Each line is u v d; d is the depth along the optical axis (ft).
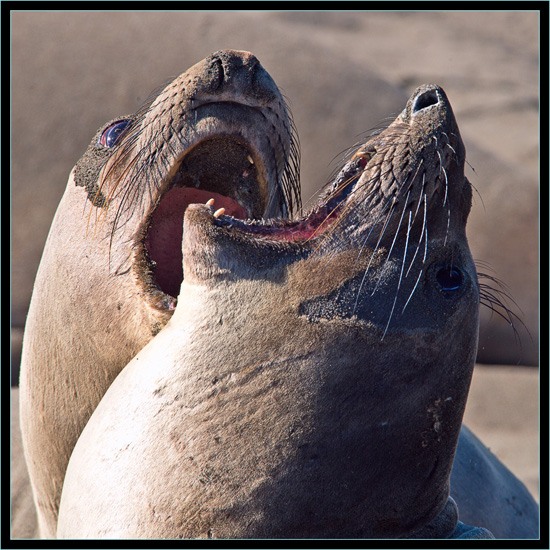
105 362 42.39
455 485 52.75
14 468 60.18
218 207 44.09
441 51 167.02
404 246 33.47
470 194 35.40
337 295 32.65
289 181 46.93
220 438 32.60
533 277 90.07
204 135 39.47
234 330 32.94
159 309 39.73
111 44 88.38
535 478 67.10
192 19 93.61
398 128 34.24
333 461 32.71
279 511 32.60
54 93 84.38
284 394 32.32
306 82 90.74
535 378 85.20
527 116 140.05
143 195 40.96
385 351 32.68
